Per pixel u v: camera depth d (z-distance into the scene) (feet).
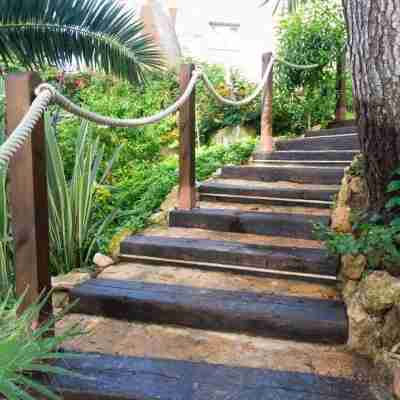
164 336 6.30
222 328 6.44
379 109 6.23
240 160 14.70
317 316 6.12
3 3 10.04
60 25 10.79
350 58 6.61
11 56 10.98
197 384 5.05
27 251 5.00
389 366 5.08
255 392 4.90
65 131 14.64
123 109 19.11
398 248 5.96
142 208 11.27
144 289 7.11
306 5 17.12
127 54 11.99
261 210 10.16
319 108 17.16
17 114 4.79
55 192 8.50
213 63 21.88
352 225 7.22
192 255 8.29
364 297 5.81
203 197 11.26
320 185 11.33
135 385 5.02
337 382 5.09
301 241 8.70
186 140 10.08
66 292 7.50
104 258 8.70
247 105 18.85
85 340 6.10
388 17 5.98
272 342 6.14
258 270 7.80
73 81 20.01
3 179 7.50
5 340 3.70
